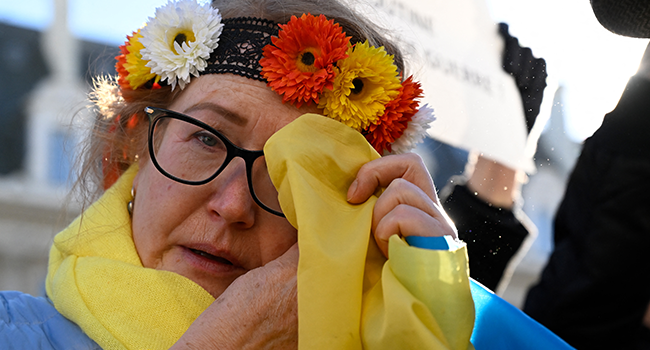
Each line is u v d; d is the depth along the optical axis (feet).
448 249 2.44
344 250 2.57
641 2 3.92
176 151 3.38
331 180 2.84
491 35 5.49
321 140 2.90
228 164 3.25
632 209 4.25
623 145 4.38
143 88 3.95
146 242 3.43
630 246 4.28
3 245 9.82
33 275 9.90
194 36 3.51
